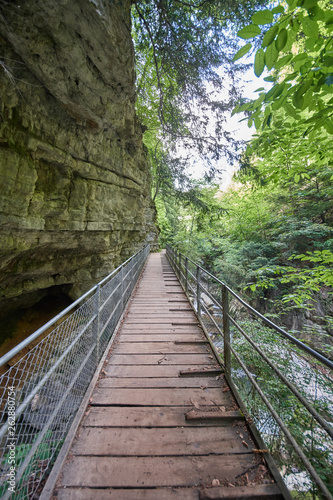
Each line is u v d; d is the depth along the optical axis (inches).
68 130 189.5
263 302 470.9
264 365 144.0
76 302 86.7
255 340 168.9
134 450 68.9
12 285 213.6
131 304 235.1
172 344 141.9
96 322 114.7
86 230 237.6
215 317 273.4
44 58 139.0
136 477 60.8
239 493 56.0
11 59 135.2
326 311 353.4
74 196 214.8
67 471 61.8
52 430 70.8
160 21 204.2
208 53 225.6
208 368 113.1
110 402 89.7
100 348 128.0
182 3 186.1
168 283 343.0
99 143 227.8
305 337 351.9
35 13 121.0
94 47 148.6
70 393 84.9
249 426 76.9
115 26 146.1
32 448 54.4
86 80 162.1
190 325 175.9
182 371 109.0
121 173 285.9
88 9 127.9
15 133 149.3
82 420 80.8
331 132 84.9
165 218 1027.9
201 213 496.4
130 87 195.9
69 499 55.1
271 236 507.8
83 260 273.7
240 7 181.8
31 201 168.1
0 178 140.5
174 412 84.7
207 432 75.7
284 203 479.2
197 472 62.2
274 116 112.8
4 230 152.9
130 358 124.7
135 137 298.5
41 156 174.7
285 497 55.0
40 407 61.9
